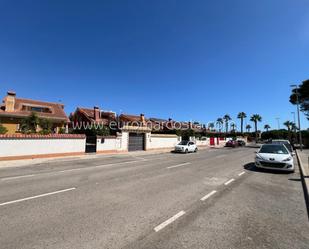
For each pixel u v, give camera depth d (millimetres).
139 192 6984
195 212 5238
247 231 4246
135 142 27531
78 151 20312
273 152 11984
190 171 11359
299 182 8828
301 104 39344
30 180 8820
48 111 29875
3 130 19188
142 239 3848
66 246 3568
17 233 4031
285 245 3732
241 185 8195
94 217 4824
